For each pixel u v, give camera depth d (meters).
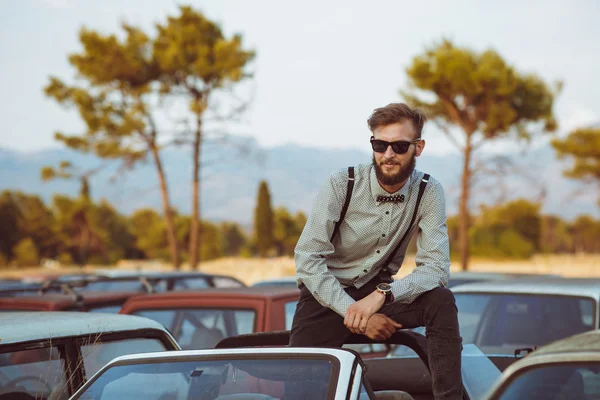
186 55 35.34
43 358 4.00
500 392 2.74
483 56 35.44
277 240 113.94
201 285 12.14
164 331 4.69
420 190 3.99
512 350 6.37
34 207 92.31
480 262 63.50
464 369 4.02
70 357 4.10
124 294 8.58
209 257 93.31
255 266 48.50
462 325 6.78
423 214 4.00
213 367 3.22
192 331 6.61
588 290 6.64
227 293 6.68
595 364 2.60
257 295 6.55
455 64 34.25
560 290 6.70
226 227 139.12
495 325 6.64
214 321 6.57
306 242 3.97
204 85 35.78
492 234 68.38
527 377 2.71
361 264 4.06
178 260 37.94
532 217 78.75
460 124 36.28
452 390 3.65
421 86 35.47
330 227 3.98
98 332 4.29
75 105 35.09
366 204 3.96
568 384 2.63
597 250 105.56
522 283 7.15
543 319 6.56
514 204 78.06
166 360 3.32
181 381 3.20
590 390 2.61
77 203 91.94
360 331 3.78
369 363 4.57
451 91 35.28
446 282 3.95
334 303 3.87
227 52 34.78
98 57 34.66
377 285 3.97
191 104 35.19
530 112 35.84
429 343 3.75
